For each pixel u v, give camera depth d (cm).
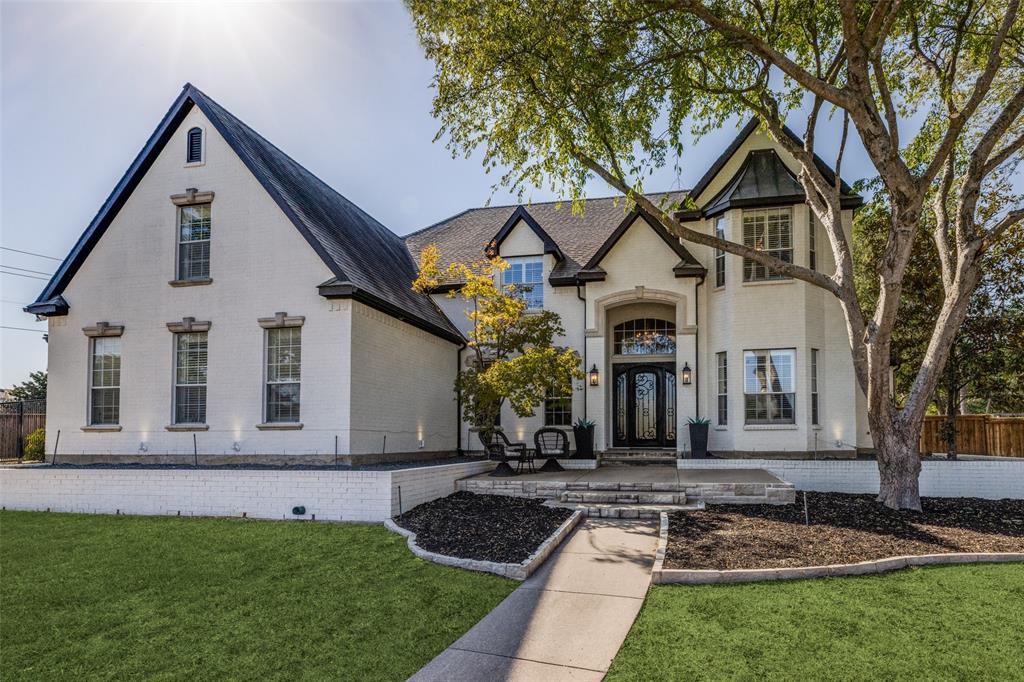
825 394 1673
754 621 623
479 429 1591
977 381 2153
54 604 690
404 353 1622
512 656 555
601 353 1811
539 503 1216
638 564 834
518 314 1606
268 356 1425
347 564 830
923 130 1351
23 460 1858
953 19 1148
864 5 1115
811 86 1000
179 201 1492
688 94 1164
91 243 1542
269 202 1445
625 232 1808
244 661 544
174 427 1443
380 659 548
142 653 562
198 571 803
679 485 1240
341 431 1351
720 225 1756
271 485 1155
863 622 616
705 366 1761
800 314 1644
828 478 1410
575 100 1134
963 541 905
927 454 1862
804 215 1664
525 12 1028
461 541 930
